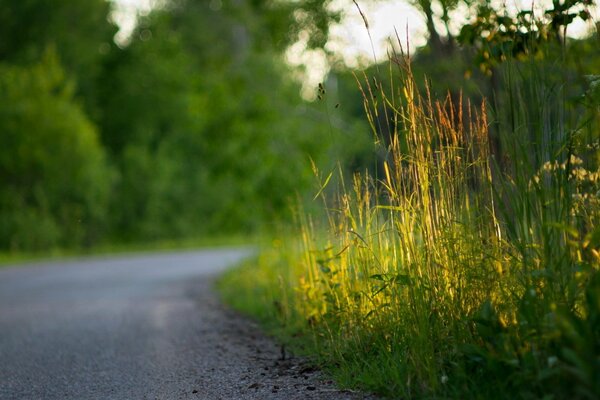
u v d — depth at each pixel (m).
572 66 6.64
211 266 28.94
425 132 6.04
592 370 4.00
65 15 56.56
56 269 29.31
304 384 6.39
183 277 23.16
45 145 43.41
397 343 6.02
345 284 7.13
